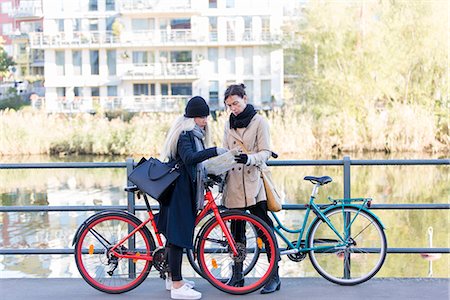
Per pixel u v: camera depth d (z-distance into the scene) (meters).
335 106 31.53
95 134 32.78
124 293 5.60
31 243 18.75
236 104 5.38
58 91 42.44
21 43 43.69
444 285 5.73
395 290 5.60
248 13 40.81
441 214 21.47
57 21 42.75
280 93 40.88
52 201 23.92
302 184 24.17
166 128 32.69
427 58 31.16
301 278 5.98
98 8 42.47
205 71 41.47
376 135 30.25
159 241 5.50
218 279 5.66
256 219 5.43
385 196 23.38
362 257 6.20
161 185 5.21
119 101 39.94
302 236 5.76
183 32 41.31
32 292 5.65
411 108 30.41
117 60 42.09
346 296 5.45
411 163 5.87
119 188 26.05
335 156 30.91
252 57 41.28
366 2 32.41
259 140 5.39
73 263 17.27
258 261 5.85
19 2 43.34
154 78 41.59
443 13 31.47
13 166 6.08
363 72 31.75
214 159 5.23
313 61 33.03
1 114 34.09
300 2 33.84
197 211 5.42
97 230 5.73
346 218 5.69
